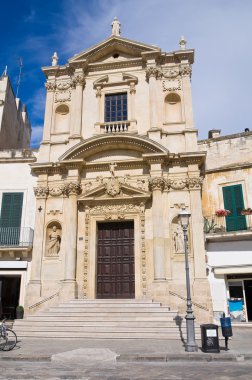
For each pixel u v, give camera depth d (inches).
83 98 943.0
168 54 924.6
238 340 577.6
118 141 837.8
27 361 437.7
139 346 515.8
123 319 645.3
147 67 914.7
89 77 960.9
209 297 724.0
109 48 963.3
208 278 774.5
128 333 608.1
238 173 847.1
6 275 834.2
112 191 829.2
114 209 829.8
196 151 823.1
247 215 810.8
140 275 776.9
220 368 388.8
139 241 797.2
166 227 790.5
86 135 908.0
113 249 827.4
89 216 835.4
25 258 833.5
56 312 684.7
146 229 805.9
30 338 611.2
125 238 829.2
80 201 837.8
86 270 798.5
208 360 433.1
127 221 835.4
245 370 376.5
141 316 655.8
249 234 756.0
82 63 948.6
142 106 902.4
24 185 898.1
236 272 755.4
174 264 764.6
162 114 887.1
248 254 762.2
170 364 415.2
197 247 760.3
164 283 735.1
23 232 855.1
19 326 649.6
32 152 938.7
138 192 820.6
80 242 821.9
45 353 463.5
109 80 946.1
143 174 841.5
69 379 340.8
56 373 368.5
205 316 700.0
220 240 787.4
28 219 869.8
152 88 894.4
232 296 763.4
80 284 792.3
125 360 438.3
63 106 949.8
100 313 668.7
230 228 818.8
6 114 1058.7
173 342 556.1
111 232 842.2
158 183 800.9
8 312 836.6
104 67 959.0
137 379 335.9
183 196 809.5
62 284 771.4
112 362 427.2
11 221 872.9
